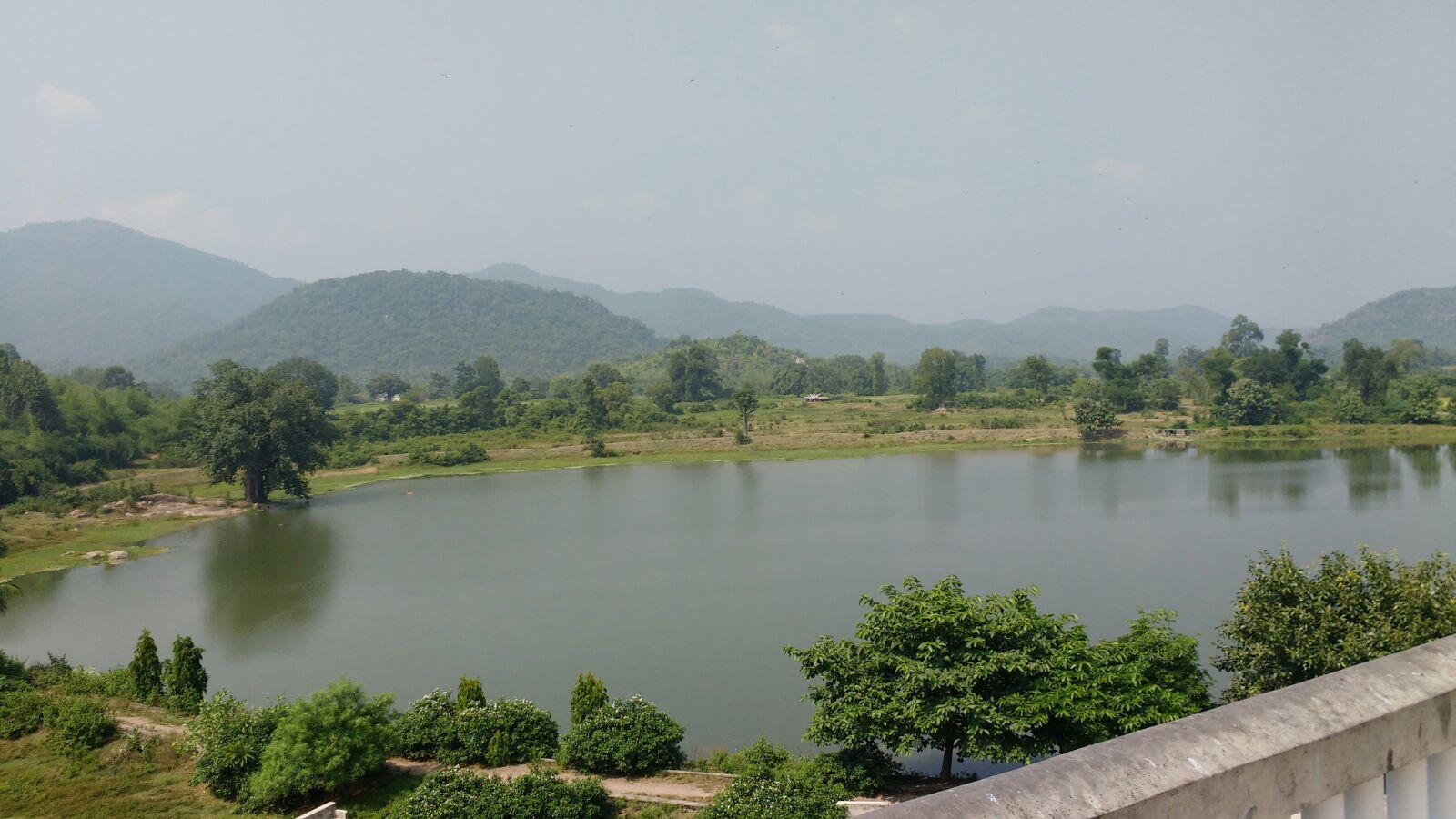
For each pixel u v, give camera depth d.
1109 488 69.19
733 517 64.06
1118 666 18.56
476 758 21.75
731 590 44.00
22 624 42.44
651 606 41.91
